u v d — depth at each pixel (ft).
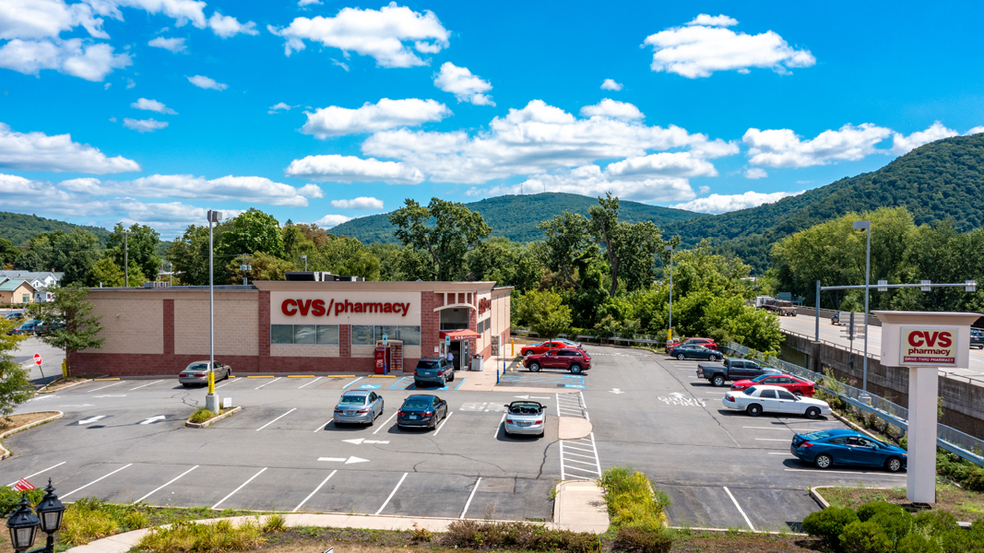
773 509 57.77
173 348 135.54
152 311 135.85
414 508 56.49
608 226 252.42
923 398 58.13
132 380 129.90
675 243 204.95
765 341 174.81
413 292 131.23
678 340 175.94
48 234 513.45
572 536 45.85
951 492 63.72
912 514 51.72
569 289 280.10
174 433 83.20
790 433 85.87
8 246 466.29
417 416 83.20
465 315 140.87
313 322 132.36
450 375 123.34
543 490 61.57
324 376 129.08
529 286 295.07
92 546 45.55
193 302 135.03
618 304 226.38
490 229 266.16
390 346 130.21
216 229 336.08
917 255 266.98
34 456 73.46
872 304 293.23
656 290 230.89
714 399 108.99
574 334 222.07
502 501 58.34
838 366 152.97
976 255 244.83
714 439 82.17
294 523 51.72
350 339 132.16
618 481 59.67
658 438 82.12
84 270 346.33
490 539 45.93
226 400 94.63
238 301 133.69
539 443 78.74
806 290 358.02
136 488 61.98
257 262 261.24
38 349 190.49
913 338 58.13
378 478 64.90
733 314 188.34
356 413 84.64
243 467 68.59
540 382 123.34
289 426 86.74
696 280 224.74
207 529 46.98
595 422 90.33
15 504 52.01
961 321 57.77
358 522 52.21
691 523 54.08
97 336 136.67
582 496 58.95
